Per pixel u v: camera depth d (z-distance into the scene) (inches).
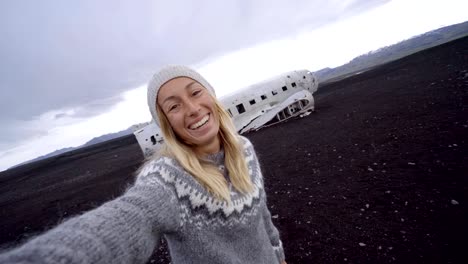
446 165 189.2
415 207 151.7
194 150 52.3
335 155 292.5
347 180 218.2
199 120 48.7
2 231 398.6
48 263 20.9
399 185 181.9
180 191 42.2
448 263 108.0
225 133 55.9
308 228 165.2
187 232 41.8
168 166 43.6
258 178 61.0
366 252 127.8
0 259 20.6
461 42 1347.2
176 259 44.1
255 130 683.4
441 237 122.8
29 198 665.0
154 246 34.7
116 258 27.2
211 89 59.3
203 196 44.1
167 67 48.6
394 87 658.2
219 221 45.0
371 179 205.5
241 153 57.2
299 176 264.7
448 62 770.2
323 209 183.5
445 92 422.6
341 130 399.2
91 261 24.3
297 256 140.9
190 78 50.3
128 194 37.4
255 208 52.9
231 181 51.6
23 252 21.4
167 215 37.5
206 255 43.2
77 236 25.5
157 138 703.7
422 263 112.0
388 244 128.7
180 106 47.8
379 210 160.1
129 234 30.0
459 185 159.5
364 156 260.4
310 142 389.7
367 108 499.8
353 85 1147.3
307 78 810.8
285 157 352.2
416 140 256.8
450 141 228.5
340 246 138.0
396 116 373.1
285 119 670.5
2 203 716.7
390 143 272.5
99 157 1386.6
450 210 139.5
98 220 29.3
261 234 54.9
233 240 47.4
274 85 754.8
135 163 739.4
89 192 507.2
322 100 915.4
